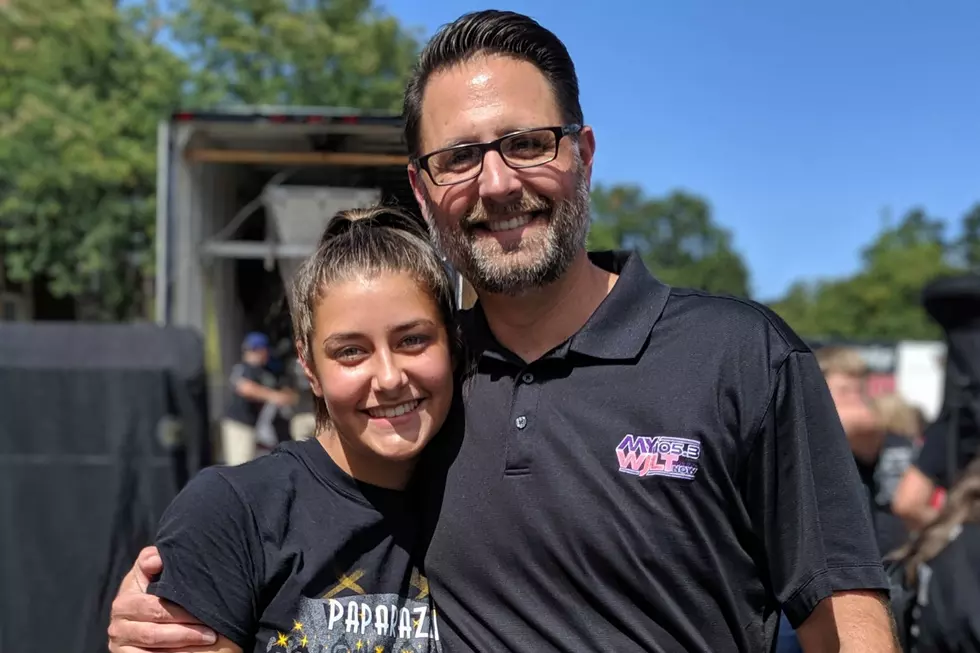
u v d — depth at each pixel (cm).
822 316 3638
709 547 151
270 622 156
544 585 156
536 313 170
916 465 349
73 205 1381
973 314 344
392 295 159
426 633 162
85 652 296
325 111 467
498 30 168
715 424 153
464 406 171
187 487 163
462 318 179
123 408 314
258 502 161
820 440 151
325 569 158
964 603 239
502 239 166
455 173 169
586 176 176
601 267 184
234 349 632
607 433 157
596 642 152
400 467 167
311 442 173
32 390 313
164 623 151
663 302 167
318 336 164
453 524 163
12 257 1410
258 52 1435
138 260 1464
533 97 166
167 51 1460
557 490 156
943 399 356
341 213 180
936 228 4381
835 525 148
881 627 143
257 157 577
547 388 164
